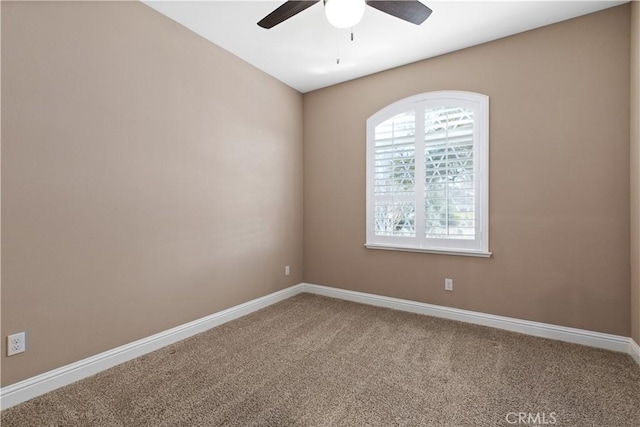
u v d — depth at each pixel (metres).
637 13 2.13
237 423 1.59
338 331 2.77
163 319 2.48
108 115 2.12
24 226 1.75
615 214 2.35
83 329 2.01
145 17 2.33
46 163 1.83
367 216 3.55
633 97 2.22
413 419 1.61
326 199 3.88
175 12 2.43
